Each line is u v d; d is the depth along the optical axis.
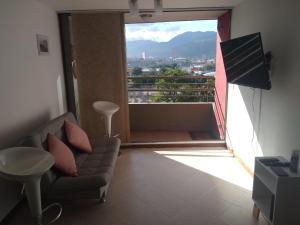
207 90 5.64
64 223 2.45
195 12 4.17
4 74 2.49
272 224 2.11
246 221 2.43
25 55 2.92
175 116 5.64
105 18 4.08
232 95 4.08
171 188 3.07
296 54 2.26
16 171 1.94
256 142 3.18
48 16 3.65
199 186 3.10
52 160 2.15
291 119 2.37
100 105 4.17
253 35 2.52
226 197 2.85
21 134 2.80
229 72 3.30
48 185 2.36
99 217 2.53
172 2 3.51
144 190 3.03
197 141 4.54
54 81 3.82
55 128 2.97
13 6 2.68
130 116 5.68
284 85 2.48
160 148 4.50
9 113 2.56
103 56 4.20
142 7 3.79
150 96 5.69
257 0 3.05
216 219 2.46
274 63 2.67
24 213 2.66
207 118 5.60
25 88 2.90
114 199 2.85
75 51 4.18
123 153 4.28
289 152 2.42
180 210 2.62
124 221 2.46
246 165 3.52
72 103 4.38
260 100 3.04
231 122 4.15
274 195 2.08
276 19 2.61
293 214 2.08
